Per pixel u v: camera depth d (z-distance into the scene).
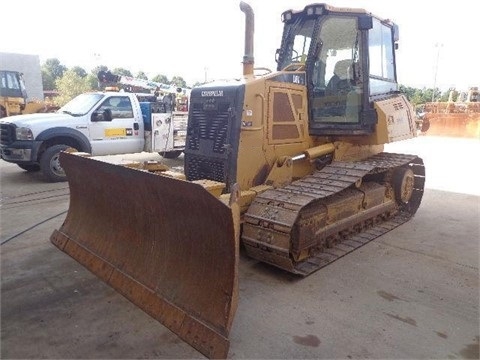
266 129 4.73
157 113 10.16
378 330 3.20
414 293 3.82
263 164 4.78
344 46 5.27
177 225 3.38
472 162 11.88
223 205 2.80
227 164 4.55
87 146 9.01
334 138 5.53
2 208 6.59
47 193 7.62
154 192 3.38
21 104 15.46
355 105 5.32
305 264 4.34
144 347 2.95
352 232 5.29
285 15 5.51
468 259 4.66
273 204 4.15
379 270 4.33
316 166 5.42
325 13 5.02
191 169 5.06
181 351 2.91
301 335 3.11
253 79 4.66
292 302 3.62
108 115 9.33
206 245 3.16
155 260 3.62
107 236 4.25
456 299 3.71
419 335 3.13
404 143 17.02
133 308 3.48
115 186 3.92
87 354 2.87
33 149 8.27
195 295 3.17
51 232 5.40
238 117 4.48
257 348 2.95
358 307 3.55
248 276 4.16
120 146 9.63
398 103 5.79
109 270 3.96
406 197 6.25
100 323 3.25
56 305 3.52
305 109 5.14
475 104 19.75
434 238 5.38
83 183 4.54
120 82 13.17
